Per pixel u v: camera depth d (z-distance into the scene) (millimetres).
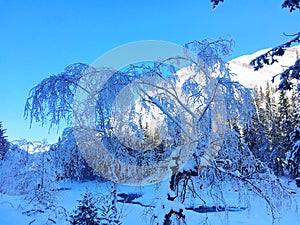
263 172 6621
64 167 6910
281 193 6371
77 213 6973
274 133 20578
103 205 6621
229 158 6547
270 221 8578
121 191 6840
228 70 6660
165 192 6082
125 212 6879
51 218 7707
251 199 6566
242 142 6699
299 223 8555
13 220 7500
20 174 9828
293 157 6082
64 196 8078
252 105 6672
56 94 6160
